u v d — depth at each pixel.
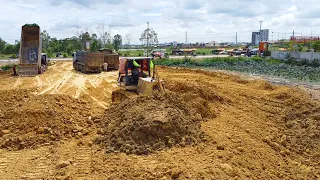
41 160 10.35
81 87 23.50
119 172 9.05
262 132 13.19
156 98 13.41
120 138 11.04
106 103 18.53
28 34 31.23
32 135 12.05
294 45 71.44
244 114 15.87
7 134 12.07
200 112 14.62
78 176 9.01
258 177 9.15
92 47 66.25
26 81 26.33
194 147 10.82
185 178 8.47
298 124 14.47
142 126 10.97
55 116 13.38
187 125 11.66
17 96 18.83
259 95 20.47
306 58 44.50
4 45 76.81
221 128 13.13
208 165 9.26
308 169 10.24
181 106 13.11
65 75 29.95
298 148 11.95
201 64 43.94
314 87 25.05
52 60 50.94
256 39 178.75
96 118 14.25
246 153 10.70
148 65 16.73
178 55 67.12
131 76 16.58
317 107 16.12
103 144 11.28
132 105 13.14
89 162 10.02
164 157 9.86
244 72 35.62
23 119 12.88
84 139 12.09
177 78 27.05
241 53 67.56
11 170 9.60
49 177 9.04
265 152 11.12
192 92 17.48
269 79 29.75
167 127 10.98
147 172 8.90
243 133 12.80
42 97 16.39
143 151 10.34
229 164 9.56
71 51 73.44
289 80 29.20
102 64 31.94
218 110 16.00
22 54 31.06
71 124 13.29
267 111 16.69
